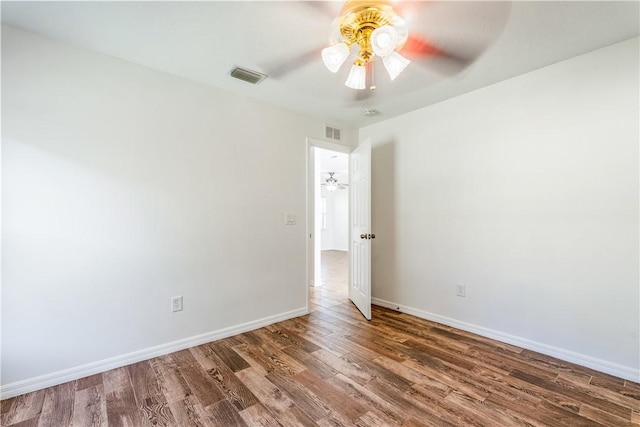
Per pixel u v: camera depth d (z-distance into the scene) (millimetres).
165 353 2346
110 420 1604
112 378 2004
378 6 1518
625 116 1980
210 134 2594
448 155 2926
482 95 2668
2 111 1781
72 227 1984
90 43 1979
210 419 1608
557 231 2262
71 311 1981
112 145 2133
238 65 2262
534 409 1674
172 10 1651
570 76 2188
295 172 3205
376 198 3625
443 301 2980
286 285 3123
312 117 3361
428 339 2607
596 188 2092
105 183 2104
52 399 1778
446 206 2945
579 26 1796
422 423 1566
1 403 1733
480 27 1788
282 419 1604
